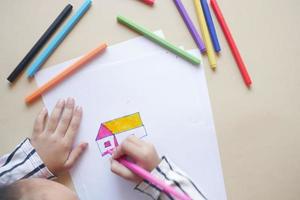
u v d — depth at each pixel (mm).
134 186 550
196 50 561
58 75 556
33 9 572
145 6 569
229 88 557
